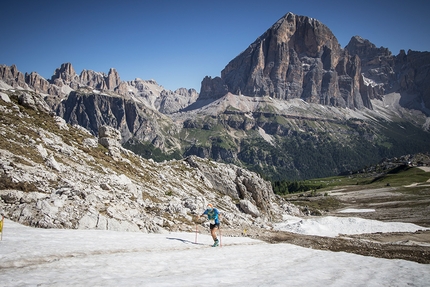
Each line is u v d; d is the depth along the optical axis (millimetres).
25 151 44656
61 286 13617
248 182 97312
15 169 36062
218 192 94312
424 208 117312
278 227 69125
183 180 86500
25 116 61438
